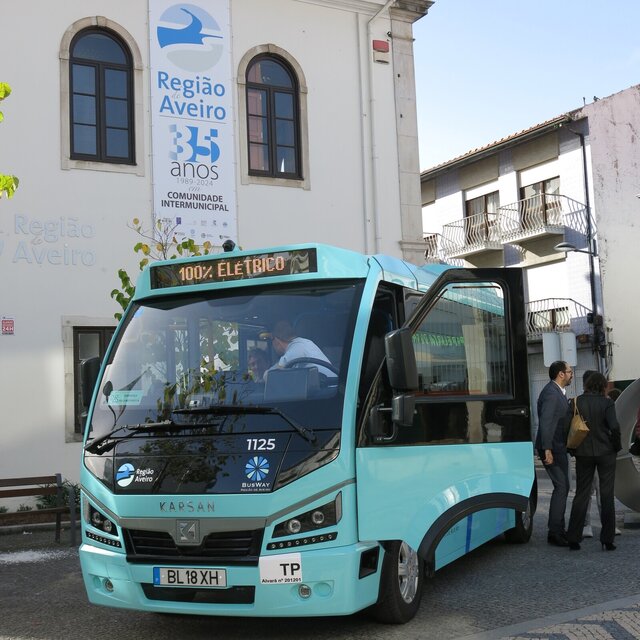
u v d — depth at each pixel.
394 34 17.81
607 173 29.50
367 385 6.09
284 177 16.48
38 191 14.21
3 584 8.50
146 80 15.30
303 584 5.60
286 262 6.46
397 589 6.23
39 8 14.54
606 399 9.08
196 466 5.86
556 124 29.72
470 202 34.12
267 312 6.36
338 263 6.46
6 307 13.74
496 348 7.59
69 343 14.12
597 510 12.02
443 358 7.04
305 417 5.86
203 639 6.27
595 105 29.47
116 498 6.02
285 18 16.70
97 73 15.05
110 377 6.52
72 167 14.51
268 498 5.65
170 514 5.82
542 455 9.48
